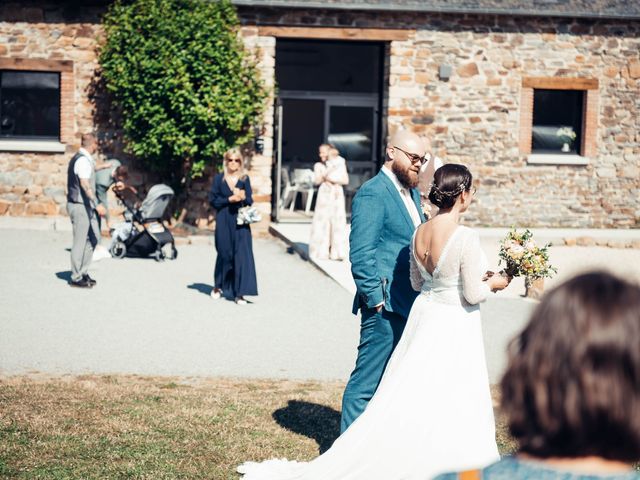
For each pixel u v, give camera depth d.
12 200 16.94
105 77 16.39
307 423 6.32
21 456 5.43
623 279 1.68
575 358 1.62
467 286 4.81
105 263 13.29
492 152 17.88
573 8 17.62
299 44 21.80
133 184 16.98
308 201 19.89
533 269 5.18
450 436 4.77
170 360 8.08
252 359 8.23
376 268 5.44
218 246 10.75
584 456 1.64
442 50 17.52
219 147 16.16
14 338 8.69
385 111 17.69
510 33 17.70
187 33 15.76
